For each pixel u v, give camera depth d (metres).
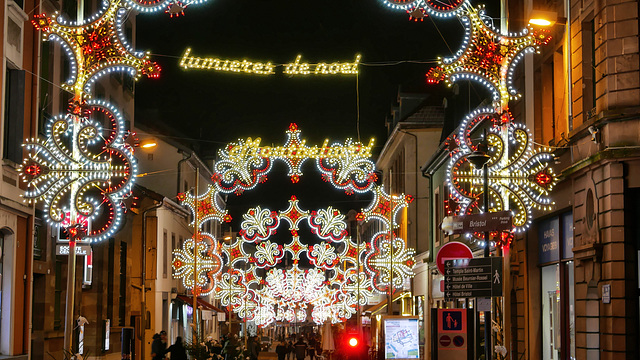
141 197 41.50
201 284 34.75
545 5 22.58
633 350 16.73
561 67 21.42
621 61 17.28
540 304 22.89
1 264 20.86
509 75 18.39
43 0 23.89
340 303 34.06
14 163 20.97
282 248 33.97
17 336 21.31
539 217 22.33
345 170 28.66
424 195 47.53
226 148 29.23
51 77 25.03
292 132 28.91
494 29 18.33
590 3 18.70
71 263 17.72
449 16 18.22
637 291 16.86
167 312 45.38
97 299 30.09
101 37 18.08
